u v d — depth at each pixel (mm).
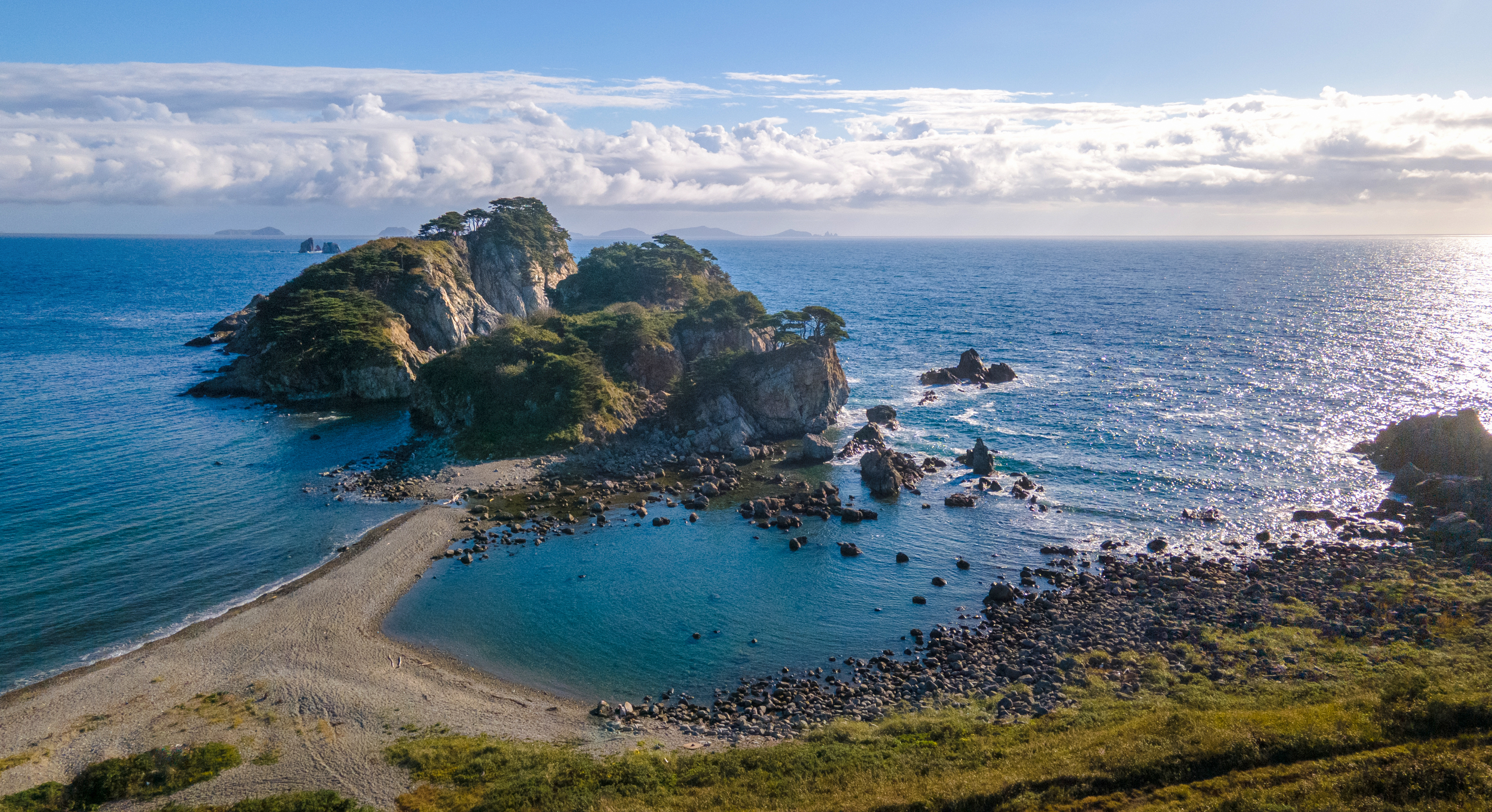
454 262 158375
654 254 168250
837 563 66875
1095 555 67812
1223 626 52625
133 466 88875
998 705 45094
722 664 52062
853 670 50938
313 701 46281
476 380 104500
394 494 80812
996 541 71062
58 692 46750
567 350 106438
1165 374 138500
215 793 37250
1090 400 121438
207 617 56500
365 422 109188
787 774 37406
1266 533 70688
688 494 83312
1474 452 80000
